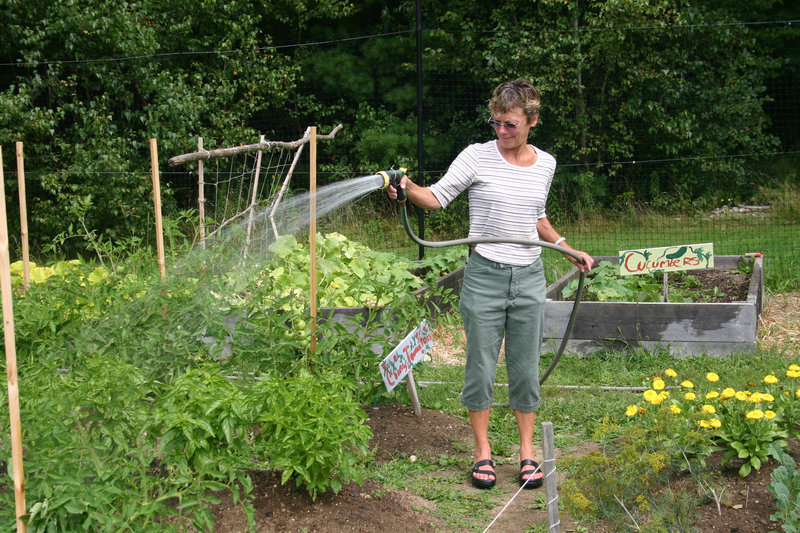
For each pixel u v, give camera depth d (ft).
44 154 38.19
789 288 24.31
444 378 17.08
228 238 14.75
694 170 48.67
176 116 38.83
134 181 38.17
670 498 9.90
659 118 46.52
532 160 11.79
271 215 22.43
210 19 44.42
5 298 7.88
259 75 43.16
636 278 23.77
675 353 18.04
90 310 14.07
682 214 45.57
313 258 13.08
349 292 14.64
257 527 9.81
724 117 48.73
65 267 18.28
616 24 44.42
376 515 10.43
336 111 49.93
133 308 12.88
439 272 23.70
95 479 8.79
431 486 11.97
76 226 37.91
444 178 11.68
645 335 18.22
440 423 14.32
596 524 10.57
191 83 43.98
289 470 9.70
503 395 15.78
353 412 10.50
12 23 38.14
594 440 12.80
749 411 11.69
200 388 9.77
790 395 12.62
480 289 11.75
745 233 38.50
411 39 47.55
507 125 11.14
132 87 42.16
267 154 45.91
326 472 10.23
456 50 47.83
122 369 9.96
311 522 10.00
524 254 11.71
